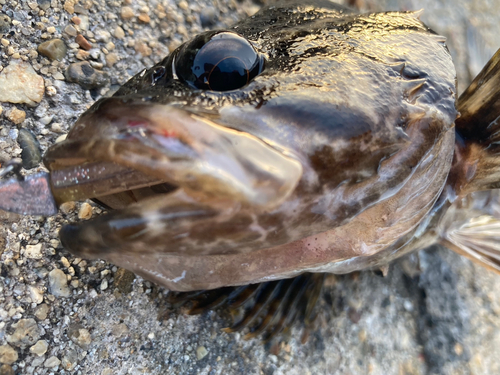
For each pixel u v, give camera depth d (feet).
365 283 0.31
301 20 0.20
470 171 0.26
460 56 0.47
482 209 0.37
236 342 0.25
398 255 0.27
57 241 0.21
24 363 0.20
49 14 0.25
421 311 0.33
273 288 0.25
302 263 0.18
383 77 0.16
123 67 0.27
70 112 0.24
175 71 0.15
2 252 0.20
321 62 0.16
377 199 0.16
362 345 0.29
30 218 0.21
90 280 0.22
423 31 0.20
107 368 0.21
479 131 0.25
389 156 0.16
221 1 0.33
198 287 0.18
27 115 0.23
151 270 0.17
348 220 0.16
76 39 0.26
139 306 0.22
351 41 0.18
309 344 0.27
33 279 0.20
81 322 0.21
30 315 0.20
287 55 0.16
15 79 0.23
